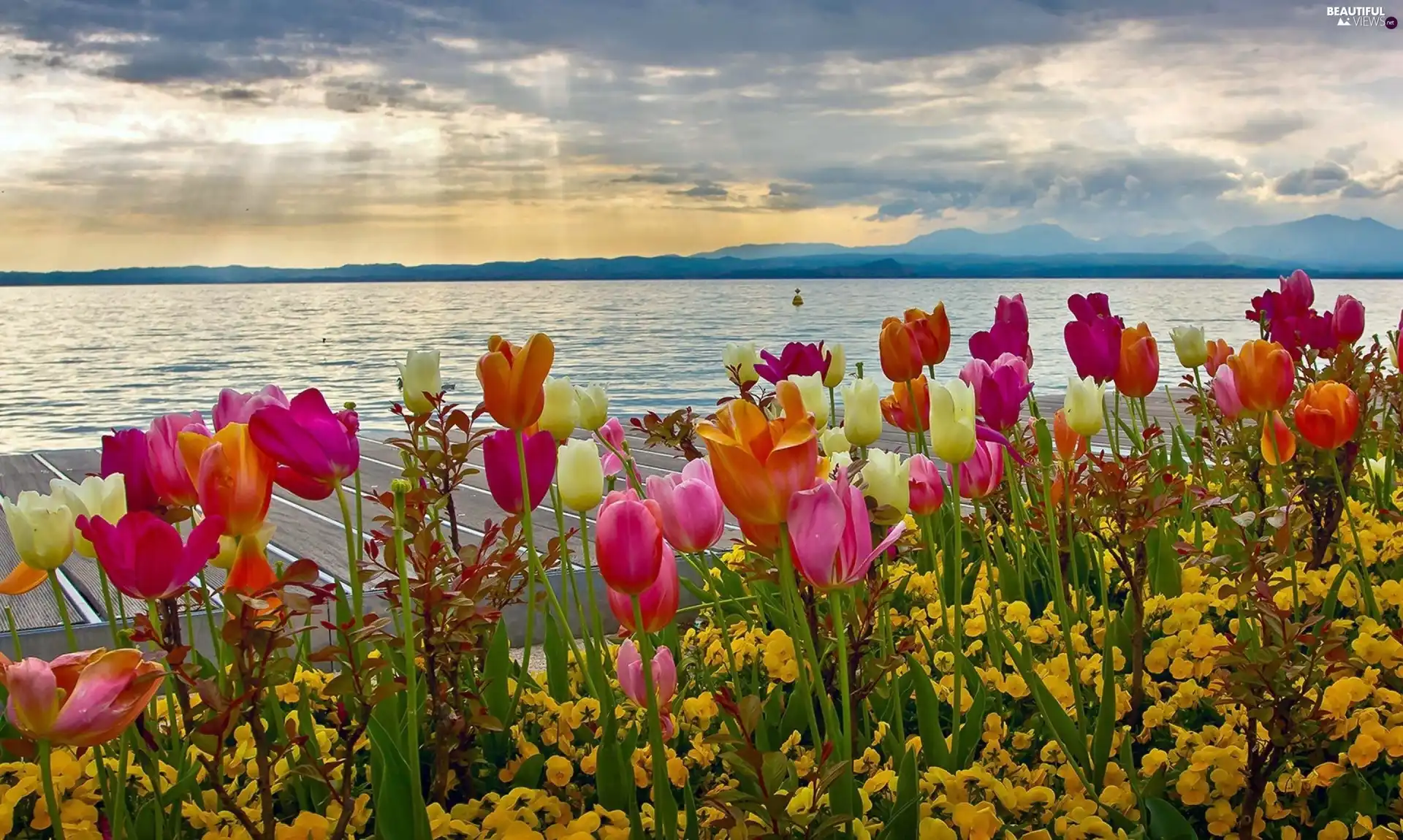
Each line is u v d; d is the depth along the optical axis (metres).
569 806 1.58
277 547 4.20
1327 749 1.67
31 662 1.10
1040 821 1.51
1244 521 1.76
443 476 2.28
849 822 1.34
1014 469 2.42
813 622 1.74
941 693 1.80
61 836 1.12
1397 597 2.14
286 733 1.47
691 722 1.81
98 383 18.94
